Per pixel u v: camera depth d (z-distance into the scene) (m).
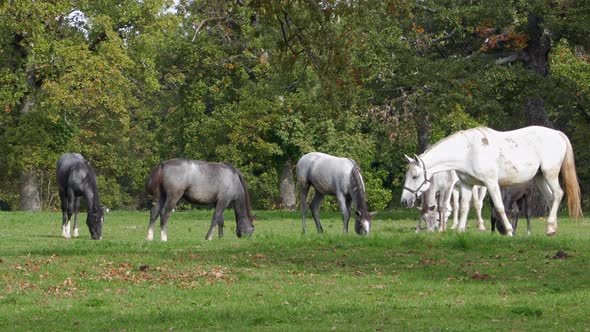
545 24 38.28
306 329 11.67
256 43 52.78
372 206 64.81
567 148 22.69
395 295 14.75
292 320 12.55
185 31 57.00
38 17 48.94
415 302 13.91
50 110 50.28
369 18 22.03
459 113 41.62
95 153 64.25
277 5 21.66
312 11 21.67
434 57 42.56
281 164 59.19
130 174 68.44
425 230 27.75
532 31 40.78
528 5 38.62
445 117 40.44
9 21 48.38
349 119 41.84
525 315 12.52
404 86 39.62
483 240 19.67
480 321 12.12
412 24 40.22
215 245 20.64
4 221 36.06
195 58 55.69
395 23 38.84
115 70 49.88
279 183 60.00
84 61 49.09
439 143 22.55
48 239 25.80
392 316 12.67
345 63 21.86
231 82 56.75
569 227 31.22
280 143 58.09
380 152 64.94
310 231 30.58
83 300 14.50
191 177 24.12
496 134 22.41
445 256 18.47
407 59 39.09
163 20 53.06
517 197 26.22
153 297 14.77
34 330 12.07
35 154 52.56
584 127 53.69
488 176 22.08
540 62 41.50
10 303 14.27
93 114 62.75
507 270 16.86
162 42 54.66
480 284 15.73
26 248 21.38
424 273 16.94
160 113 73.50
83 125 63.69
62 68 50.00
